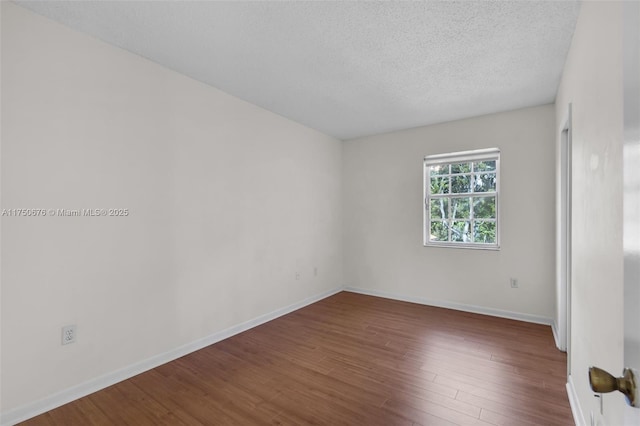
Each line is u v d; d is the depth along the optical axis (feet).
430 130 13.70
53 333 6.54
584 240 5.65
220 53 7.91
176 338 8.79
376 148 15.24
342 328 11.00
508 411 6.34
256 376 7.78
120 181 7.64
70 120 6.81
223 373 7.93
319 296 14.65
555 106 10.83
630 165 1.78
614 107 3.86
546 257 11.34
